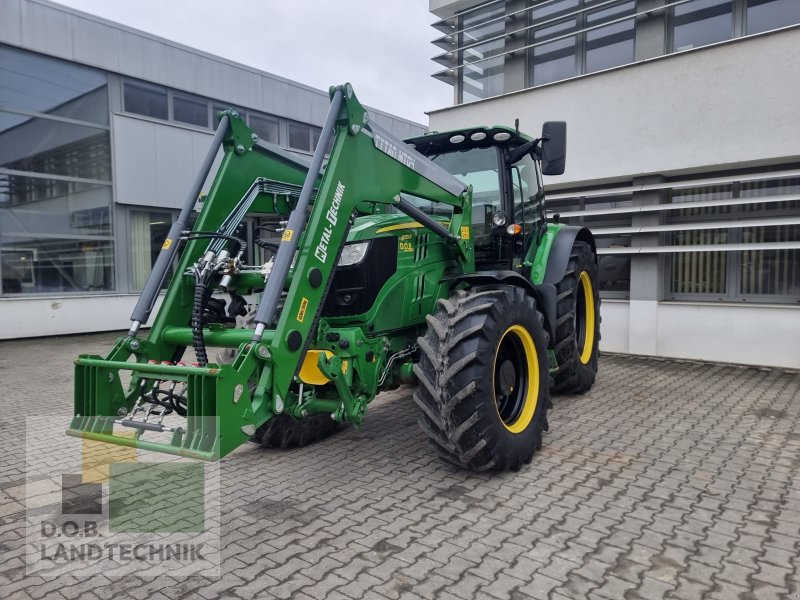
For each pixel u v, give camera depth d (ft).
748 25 23.22
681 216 25.29
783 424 15.20
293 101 48.73
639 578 7.97
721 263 24.59
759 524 9.52
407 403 18.28
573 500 10.61
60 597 7.98
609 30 26.76
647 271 25.46
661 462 12.51
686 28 24.64
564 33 28.14
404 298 12.59
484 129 14.64
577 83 26.48
